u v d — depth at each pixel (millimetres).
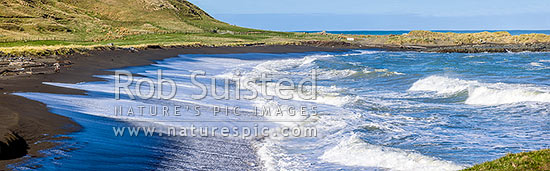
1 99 15320
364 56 59406
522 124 16047
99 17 117938
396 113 18266
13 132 11109
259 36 101438
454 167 10688
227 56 55781
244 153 12492
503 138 14031
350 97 21828
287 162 11750
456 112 18469
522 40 94750
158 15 125250
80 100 17109
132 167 10281
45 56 36750
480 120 16891
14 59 33062
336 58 53719
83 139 11664
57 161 9781
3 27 82062
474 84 24828
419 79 28656
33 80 22484
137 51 50656
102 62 36469
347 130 15094
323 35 110125
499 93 20859
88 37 85500
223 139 13844
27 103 15000
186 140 13289
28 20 89250
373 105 20109
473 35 104688
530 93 20344
